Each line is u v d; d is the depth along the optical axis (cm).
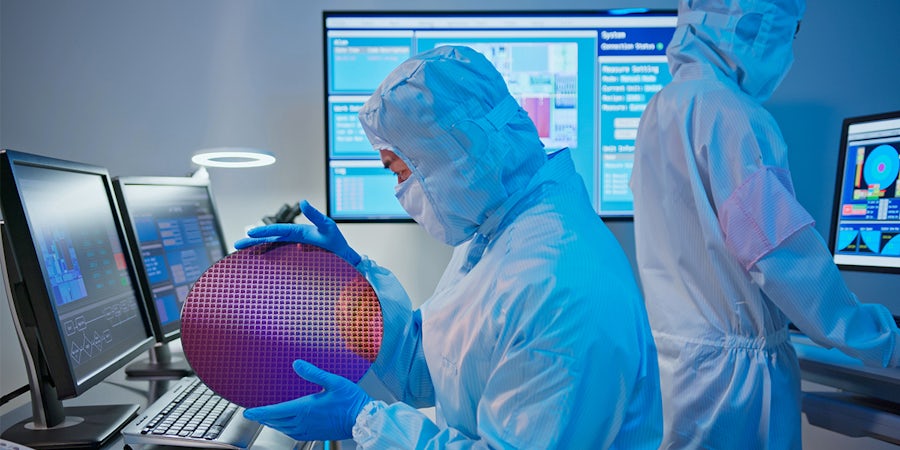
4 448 77
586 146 199
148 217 140
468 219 83
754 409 122
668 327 132
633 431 78
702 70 134
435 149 78
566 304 70
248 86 196
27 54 188
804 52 199
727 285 124
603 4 200
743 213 116
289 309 79
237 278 79
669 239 133
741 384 123
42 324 89
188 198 160
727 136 121
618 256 81
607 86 198
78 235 106
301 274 80
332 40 193
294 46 196
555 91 197
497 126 79
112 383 132
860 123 159
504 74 196
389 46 194
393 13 192
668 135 131
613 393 70
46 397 95
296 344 79
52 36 189
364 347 80
